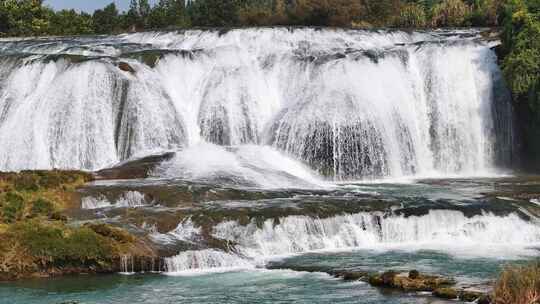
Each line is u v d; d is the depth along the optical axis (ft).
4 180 133.90
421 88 196.85
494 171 193.26
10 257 100.53
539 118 185.37
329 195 137.69
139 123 178.81
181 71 193.16
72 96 178.40
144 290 94.07
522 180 169.99
